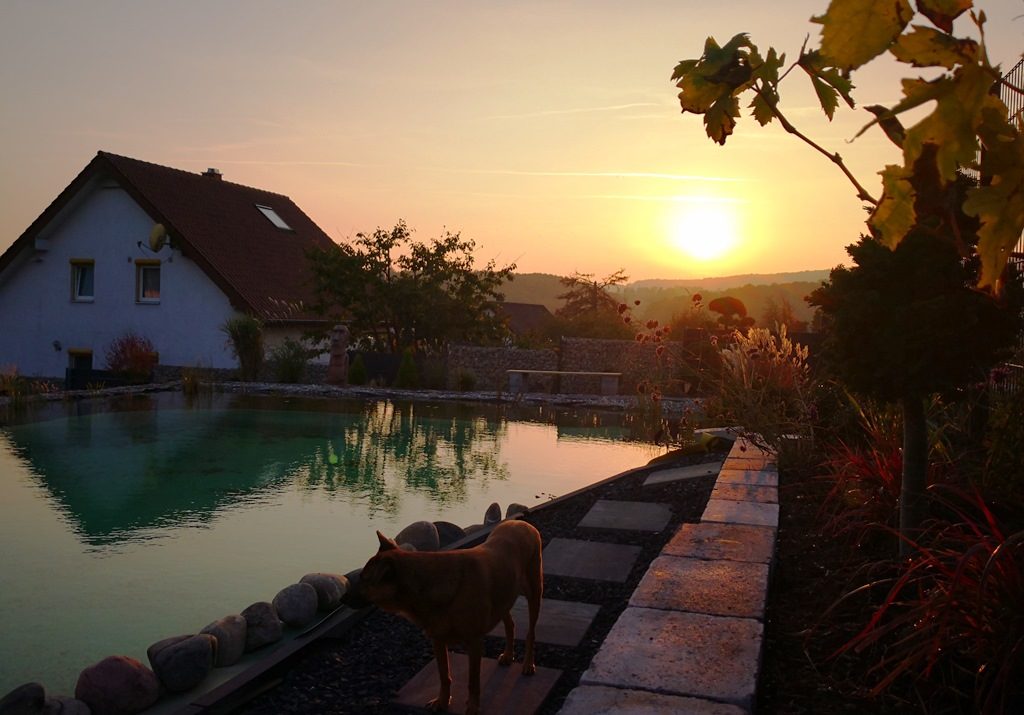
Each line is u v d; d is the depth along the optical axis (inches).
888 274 155.9
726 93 69.7
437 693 151.6
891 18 50.4
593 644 176.9
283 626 200.1
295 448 504.7
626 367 1012.5
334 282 1034.1
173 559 272.4
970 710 119.7
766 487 275.3
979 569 126.4
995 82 49.4
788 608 169.9
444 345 1040.8
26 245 1062.4
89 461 446.3
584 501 316.8
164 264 1037.2
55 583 245.4
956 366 154.1
